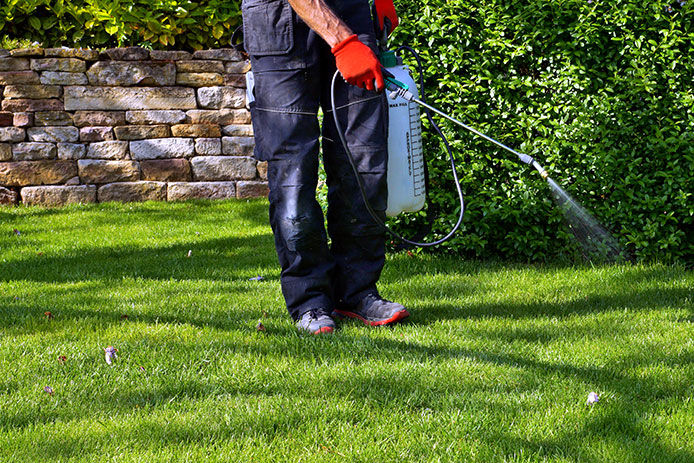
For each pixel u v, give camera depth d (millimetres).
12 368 2674
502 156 4621
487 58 4566
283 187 3059
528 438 2109
